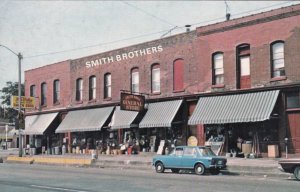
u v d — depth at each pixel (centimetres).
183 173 2423
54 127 4500
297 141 2708
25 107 4494
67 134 4344
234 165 2416
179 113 3309
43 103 4712
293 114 2741
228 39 3058
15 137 7250
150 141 3531
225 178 2053
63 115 4462
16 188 1633
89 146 4091
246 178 2059
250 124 2945
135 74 3706
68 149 4303
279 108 2786
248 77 2959
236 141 3005
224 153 3041
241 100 2905
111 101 3884
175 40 3400
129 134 3716
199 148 2358
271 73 2834
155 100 3472
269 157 2808
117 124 3659
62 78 4462
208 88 3134
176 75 3378
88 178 2038
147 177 2092
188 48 3303
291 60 2744
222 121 2886
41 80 4738
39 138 4712
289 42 2758
